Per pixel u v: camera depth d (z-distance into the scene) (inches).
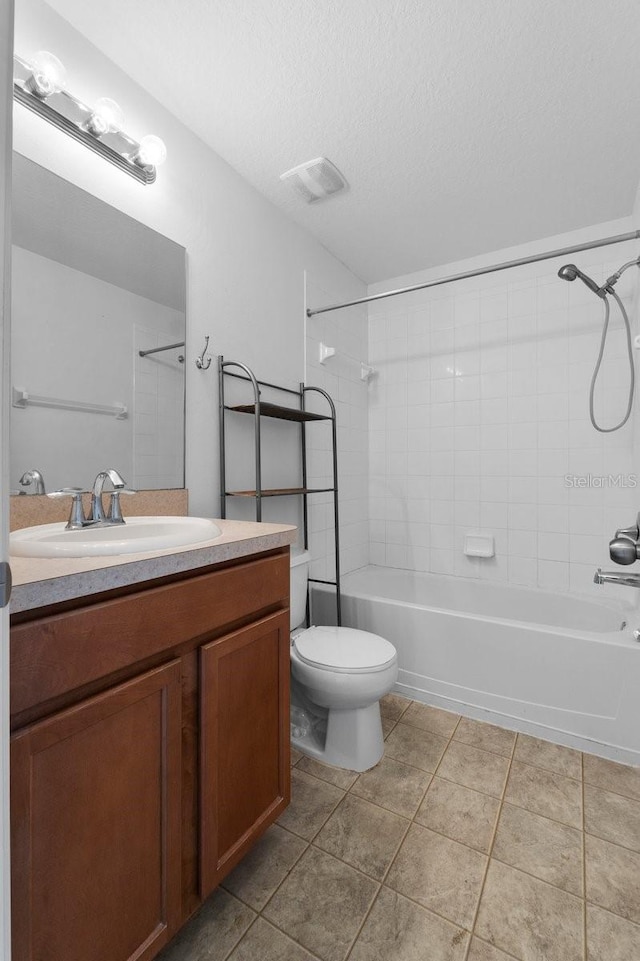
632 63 52.6
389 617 82.6
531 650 69.2
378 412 115.5
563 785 57.4
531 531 95.9
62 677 26.8
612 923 39.6
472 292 102.6
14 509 44.4
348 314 107.7
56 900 26.5
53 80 43.2
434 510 107.7
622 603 83.0
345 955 37.2
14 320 44.6
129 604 30.8
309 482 92.2
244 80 55.7
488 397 100.7
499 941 38.2
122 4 46.6
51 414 47.6
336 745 61.9
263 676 43.6
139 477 56.7
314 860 46.2
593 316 89.4
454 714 75.1
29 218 45.6
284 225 84.7
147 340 57.9
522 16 47.7
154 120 58.5
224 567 40.1
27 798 24.8
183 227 63.3
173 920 34.0
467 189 77.4
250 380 72.6
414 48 51.3
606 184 76.0
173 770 33.9
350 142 66.2
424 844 48.2
